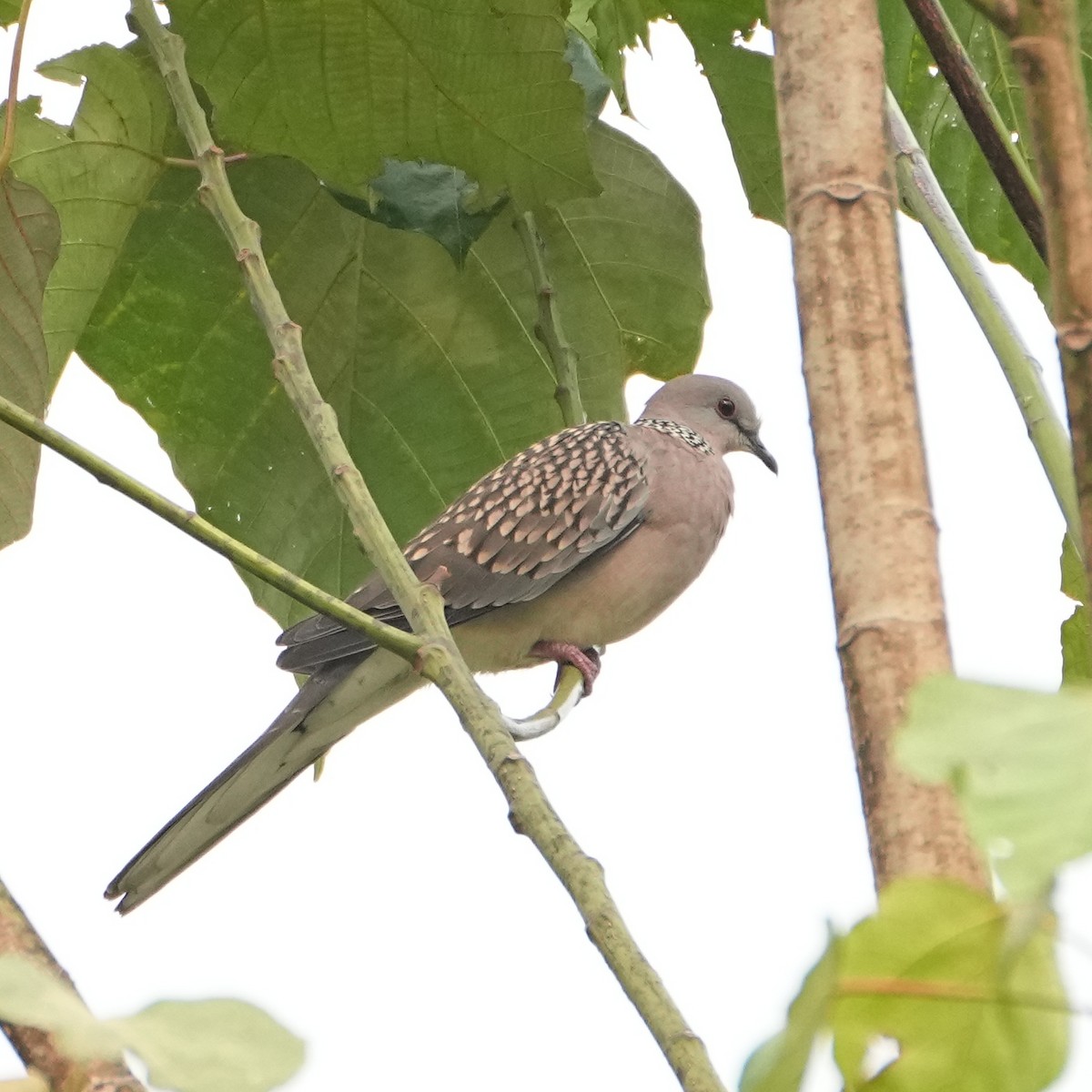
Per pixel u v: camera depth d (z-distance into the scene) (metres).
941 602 3.47
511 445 8.78
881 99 3.83
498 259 8.53
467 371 8.68
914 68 7.65
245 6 6.82
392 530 8.80
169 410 8.41
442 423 8.72
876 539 3.51
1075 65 2.74
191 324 8.29
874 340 3.66
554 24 6.76
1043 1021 2.74
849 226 3.73
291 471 8.52
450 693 4.83
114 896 7.28
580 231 8.55
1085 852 1.87
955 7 7.58
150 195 8.00
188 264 8.19
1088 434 2.55
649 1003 3.59
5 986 2.44
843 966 2.69
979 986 2.71
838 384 3.64
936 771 2.01
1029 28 2.75
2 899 3.67
